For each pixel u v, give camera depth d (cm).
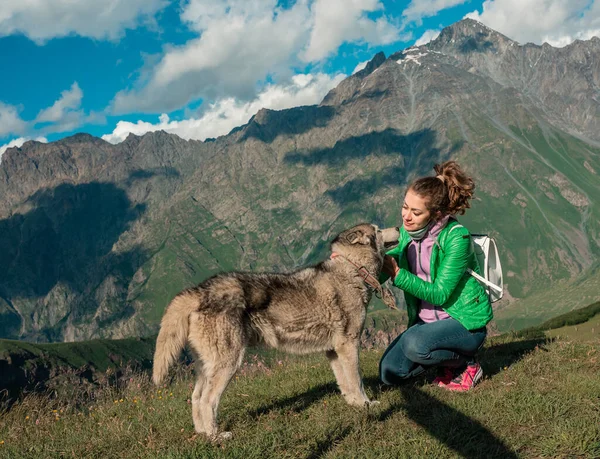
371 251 302
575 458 236
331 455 249
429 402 288
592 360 332
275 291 288
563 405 270
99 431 288
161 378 275
